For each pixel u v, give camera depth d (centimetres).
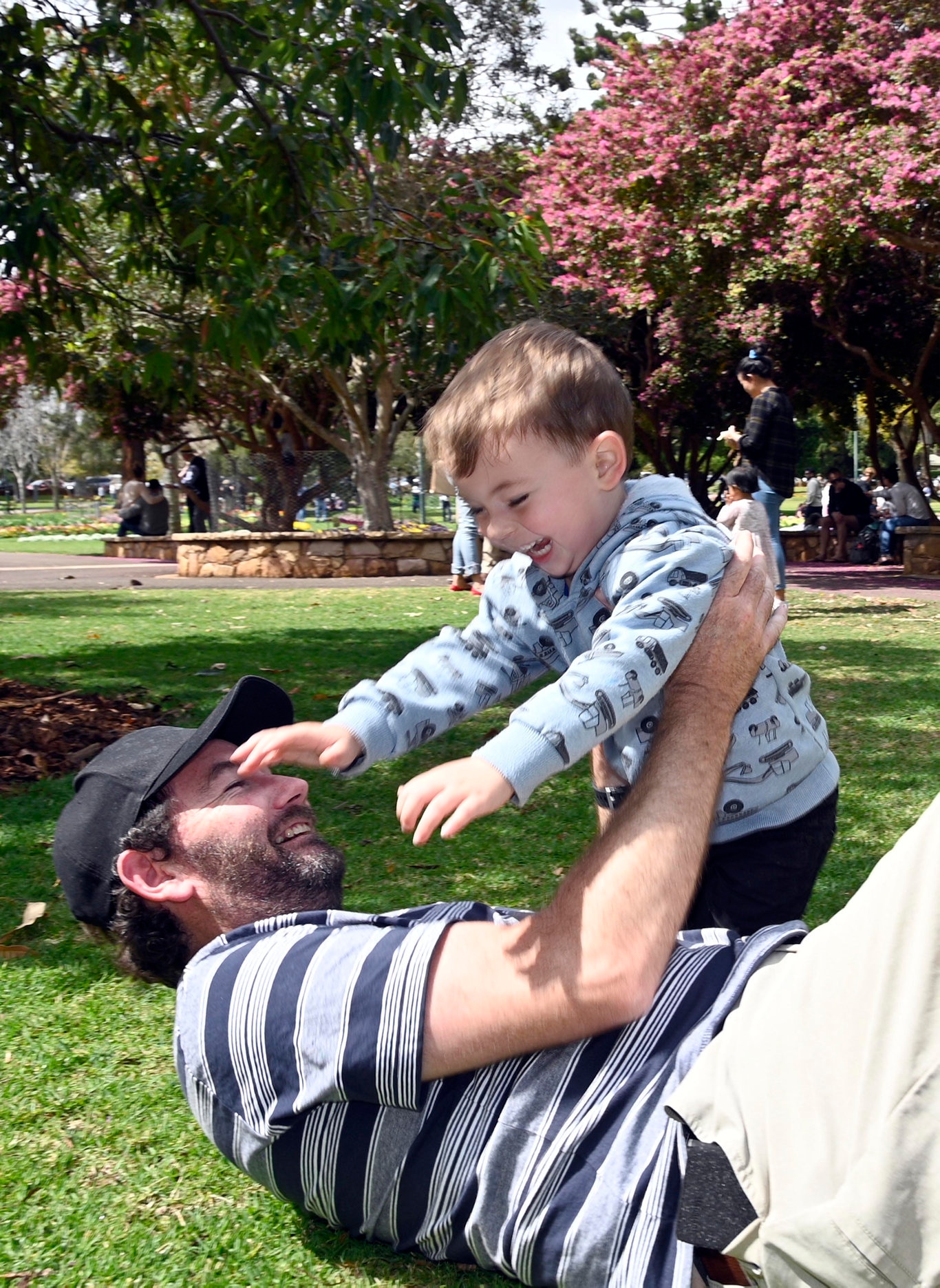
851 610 1127
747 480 858
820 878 365
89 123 631
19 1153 220
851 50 1506
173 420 2381
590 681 169
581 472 200
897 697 645
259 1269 187
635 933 157
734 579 190
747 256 1670
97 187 654
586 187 1745
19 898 348
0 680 660
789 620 1035
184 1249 192
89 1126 229
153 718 582
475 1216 161
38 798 451
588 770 496
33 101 623
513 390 197
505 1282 182
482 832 413
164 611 1145
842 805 441
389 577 1697
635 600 186
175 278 687
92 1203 205
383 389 1808
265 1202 205
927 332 2148
